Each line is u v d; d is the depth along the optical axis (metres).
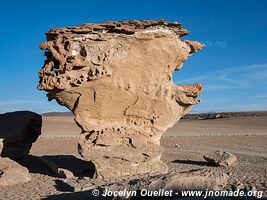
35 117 18.17
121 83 13.62
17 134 16.84
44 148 23.98
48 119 66.12
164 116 14.34
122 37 13.59
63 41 13.35
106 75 13.25
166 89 14.22
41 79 13.41
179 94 14.46
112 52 13.45
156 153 13.97
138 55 13.69
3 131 16.84
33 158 18.44
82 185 11.90
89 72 13.20
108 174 13.31
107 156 13.39
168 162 17.67
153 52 13.80
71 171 14.61
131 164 13.71
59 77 12.98
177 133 38.28
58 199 10.42
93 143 13.48
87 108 13.64
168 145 25.55
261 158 18.12
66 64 13.00
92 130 13.60
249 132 38.59
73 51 13.23
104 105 13.71
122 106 13.95
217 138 30.44
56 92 13.29
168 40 13.91
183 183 8.98
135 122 14.21
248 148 22.89
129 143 13.80
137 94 13.91
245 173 13.27
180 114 14.91
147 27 13.80
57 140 29.83
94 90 13.41
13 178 12.94
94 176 13.32
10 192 11.62
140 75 13.88
